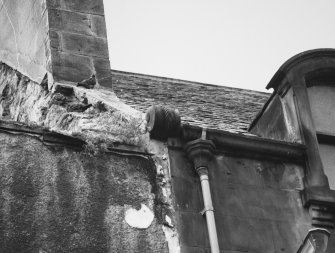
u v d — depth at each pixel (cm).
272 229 1061
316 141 1125
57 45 1174
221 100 1424
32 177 988
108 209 1004
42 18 1201
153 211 1021
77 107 1120
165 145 1066
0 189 968
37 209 972
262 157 1105
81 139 1030
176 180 1048
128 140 1053
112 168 1031
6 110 1266
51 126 1135
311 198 1084
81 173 1013
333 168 1137
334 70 1180
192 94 1418
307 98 1152
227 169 1080
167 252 1002
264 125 1193
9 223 953
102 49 1199
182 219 1027
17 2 1266
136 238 998
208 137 1077
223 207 1053
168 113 1059
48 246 957
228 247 1030
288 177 1105
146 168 1045
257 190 1081
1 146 994
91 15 1219
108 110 1088
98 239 982
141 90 1362
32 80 1203
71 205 989
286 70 1162
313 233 1004
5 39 1293
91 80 1170
